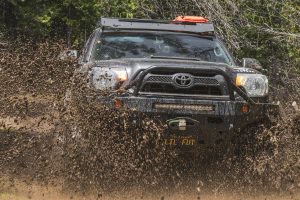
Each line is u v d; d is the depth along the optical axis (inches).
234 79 547.8
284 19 1121.4
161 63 532.7
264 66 1149.7
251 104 532.1
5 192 510.0
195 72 526.9
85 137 519.5
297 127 541.0
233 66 594.2
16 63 564.1
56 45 605.9
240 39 1161.4
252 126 542.6
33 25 995.9
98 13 1112.8
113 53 625.6
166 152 529.3
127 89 519.5
